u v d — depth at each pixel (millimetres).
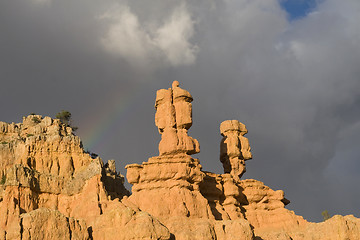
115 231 55500
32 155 88875
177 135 67125
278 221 71750
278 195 74750
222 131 79688
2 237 53125
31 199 80188
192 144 67000
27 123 104188
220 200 70562
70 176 87750
